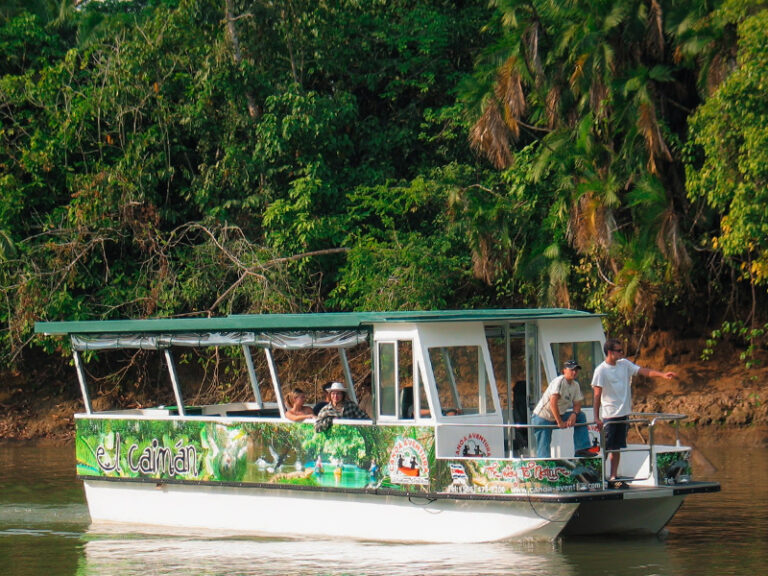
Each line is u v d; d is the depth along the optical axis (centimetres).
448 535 1623
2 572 1542
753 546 1608
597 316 1797
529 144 3347
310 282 3509
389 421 1666
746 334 3173
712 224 3034
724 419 3020
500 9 3152
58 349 3475
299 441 1747
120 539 1784
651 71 2866
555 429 1670
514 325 1794
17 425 3538
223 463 1825
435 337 1652
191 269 3472
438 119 3538
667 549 1587
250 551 1638
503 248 3189
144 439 1922
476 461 1587
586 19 2911
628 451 1675
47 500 2228
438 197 3359
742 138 2495
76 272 3459
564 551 1566
